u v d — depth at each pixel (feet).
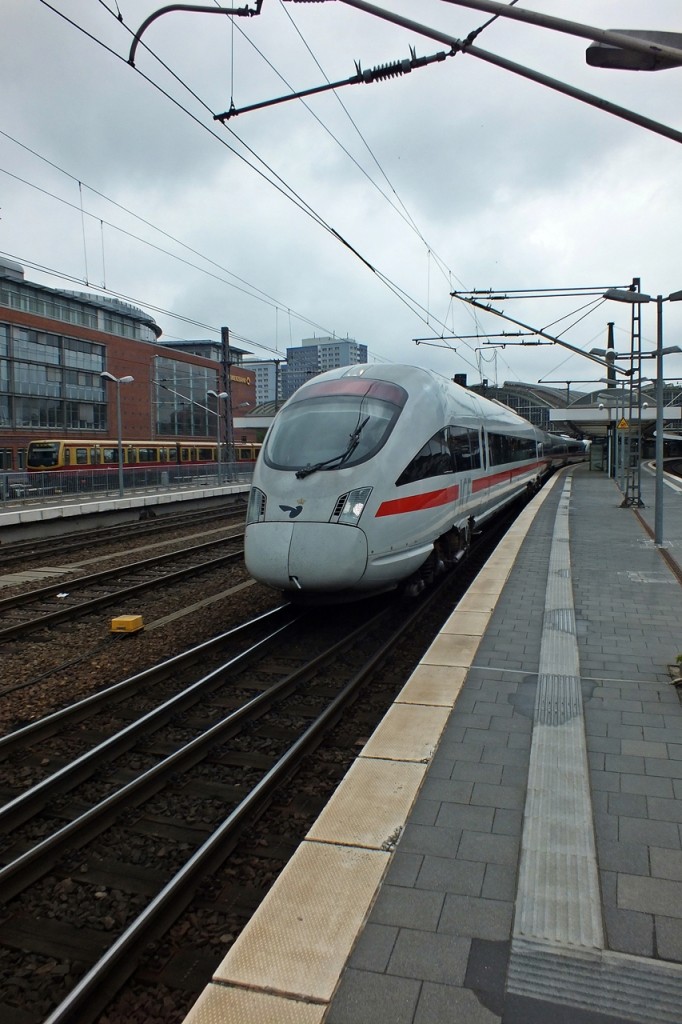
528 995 8.49
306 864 11.10
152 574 45.14
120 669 25.54
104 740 19.43
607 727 16.30
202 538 64.59
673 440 203.62
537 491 95.50
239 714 19.72
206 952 11.37
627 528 52.47
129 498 84.23
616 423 107.14
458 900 10.22
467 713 17.08
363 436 28.37
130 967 10.92
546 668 20.34
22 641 29.53
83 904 12.73
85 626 31.83
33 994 10.73
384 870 10.93
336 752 18.29
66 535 66.23
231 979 8.80
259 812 15.29
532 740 15.52
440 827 12.13
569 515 61.72
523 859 11.13
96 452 122.31
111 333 191.52
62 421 177.06
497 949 9.25
